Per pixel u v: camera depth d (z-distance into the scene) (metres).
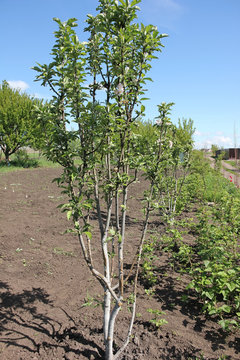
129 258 4.74
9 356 2.53
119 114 2.54
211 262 3.59
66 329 2.94
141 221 6.98
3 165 17.55
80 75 2.39
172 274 4.22
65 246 5.14
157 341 2.78
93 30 2.55
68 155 2.34
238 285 3.23
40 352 2.59
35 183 11.66
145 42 2.32
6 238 5.26
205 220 5.33
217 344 2.76
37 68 2.32
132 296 2.64
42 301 3.41
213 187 11.33
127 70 2.37
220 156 17.39
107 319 2.56
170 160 3.44
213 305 3.31
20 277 3.95
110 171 2.63
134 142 2.87
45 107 2.43
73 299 3.48
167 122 3.14
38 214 7.16
